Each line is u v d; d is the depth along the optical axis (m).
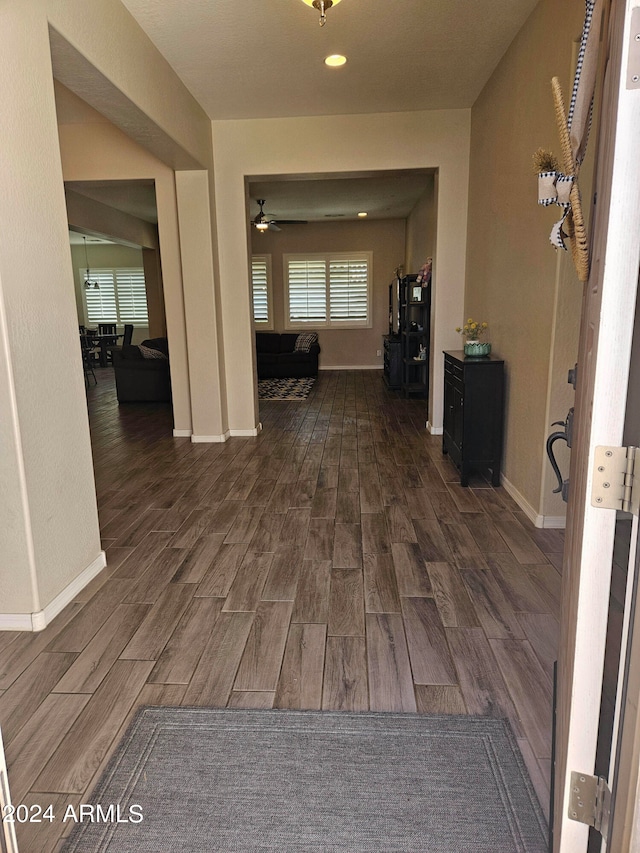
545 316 2.91
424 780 1.43
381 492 3.77
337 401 7.46
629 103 0.77
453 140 4.75
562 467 2.98
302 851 1.25
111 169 5.09
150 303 10.07
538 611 2.25
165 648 2.04
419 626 2.16
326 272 10.60
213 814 1.35
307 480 4.06
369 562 2.72
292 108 4.60
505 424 3.73
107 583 2.55
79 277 12.95
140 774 1.47
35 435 2.13
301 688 1.80
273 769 1.47
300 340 10.26
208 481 4.11
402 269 9.82
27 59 2.08
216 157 4.94
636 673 0.82
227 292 5.25
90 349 11.34
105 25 2.74
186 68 3.76
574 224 1.04
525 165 3.21
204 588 2.49
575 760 0.96
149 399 7.81
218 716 1.67
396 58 3.67
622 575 0.93
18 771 1.49
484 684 1.81
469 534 3.03
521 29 3.26
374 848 1.25
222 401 5.35
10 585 2.13
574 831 0.98
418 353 7.90
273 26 3.20
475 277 4.58
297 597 2.40
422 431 5.55
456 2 2.98
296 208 8.77
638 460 0.82
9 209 1.97
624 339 0.82
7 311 1.96
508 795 1.39
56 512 2.29
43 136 2.18
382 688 1.79
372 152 4.81
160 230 5.24
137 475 4.30
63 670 1.92
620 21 0.79
